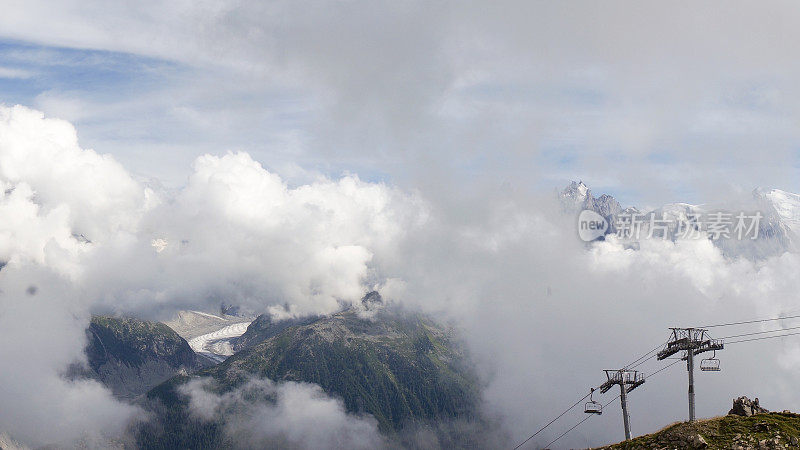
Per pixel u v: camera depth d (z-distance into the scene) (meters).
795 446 85.44
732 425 94.44
